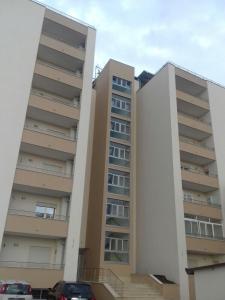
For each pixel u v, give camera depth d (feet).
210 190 99.76
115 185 99.30
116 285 72.95
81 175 81.87
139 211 99.25
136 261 93.71
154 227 90.84
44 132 86.22
